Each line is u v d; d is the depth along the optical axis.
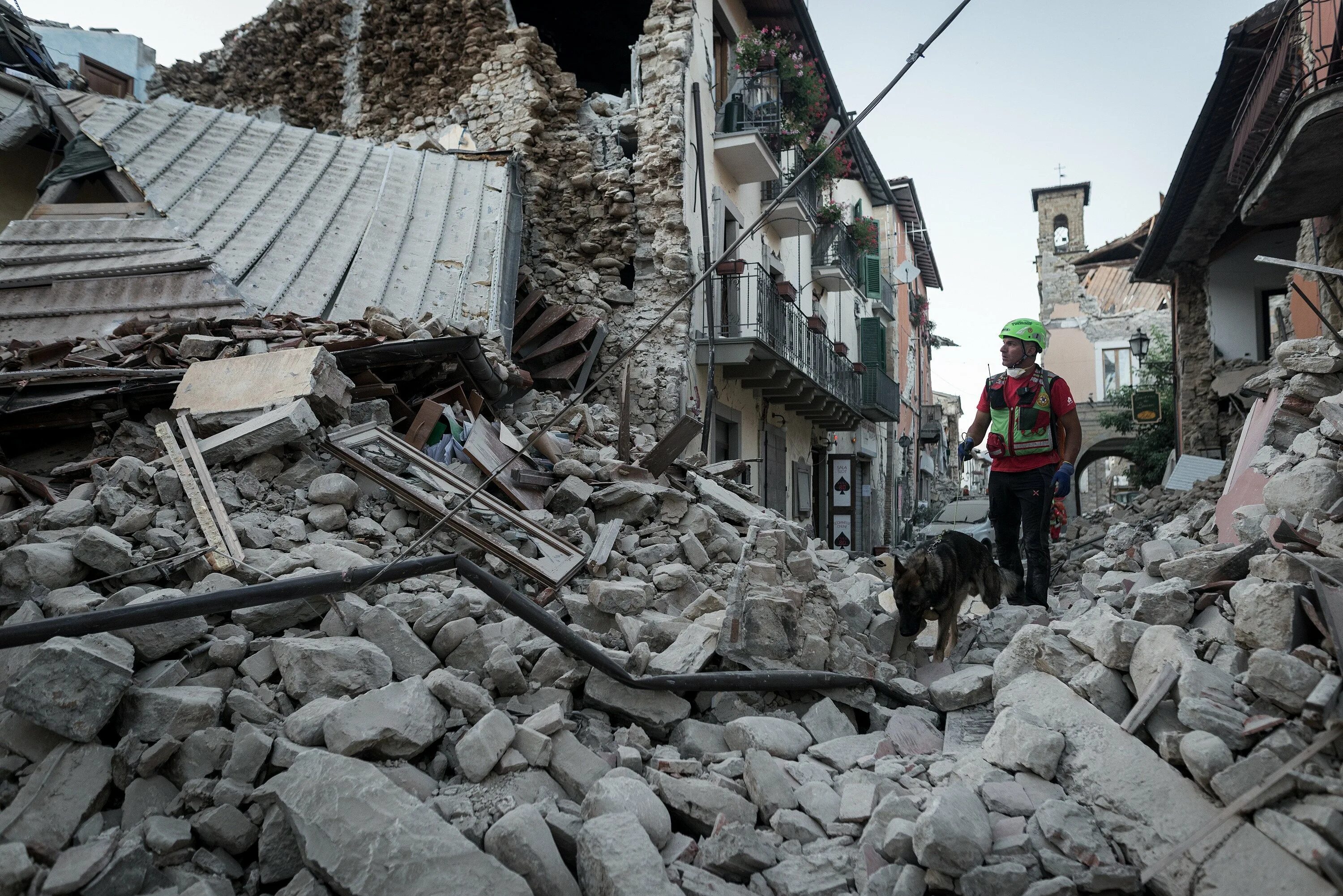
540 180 12.12
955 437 53.16
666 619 4.23
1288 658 2.57
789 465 18.09
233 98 15.95
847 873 2.54
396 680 3.37
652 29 12.55
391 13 14.34
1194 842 2.31
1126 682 3.12
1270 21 11.54
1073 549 11.48
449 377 6.71
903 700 4.04
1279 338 16.45
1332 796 2.23
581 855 2.46
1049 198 34.53
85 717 2.61
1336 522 3.47
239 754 2.68
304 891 2.28
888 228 29.33
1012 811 2.62
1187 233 16.66
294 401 4.77
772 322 13.95
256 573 3.62
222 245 8.48
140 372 5.24
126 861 2.29
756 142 13.77
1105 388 32.06
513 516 4.86
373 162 11.22
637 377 11.70
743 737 3.37
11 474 4.40
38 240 8.17
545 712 3.14
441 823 2.38
